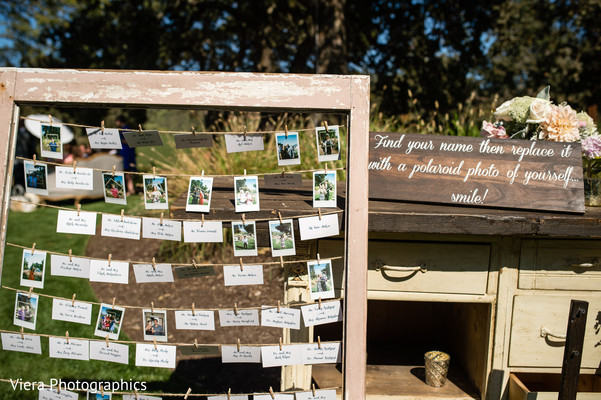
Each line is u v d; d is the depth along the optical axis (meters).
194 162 4.62
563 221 1.46
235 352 1.44
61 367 2.79
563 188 1.56
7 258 4.34
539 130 1.78
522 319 1.63
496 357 1.66
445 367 1.89
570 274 1.61
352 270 1.37
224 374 2.84
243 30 11.26
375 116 5.04
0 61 17.86
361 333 1.38
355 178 1.36
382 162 1.61
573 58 11.34
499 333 1.64
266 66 10.87
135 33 10.76
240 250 1.40
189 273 1.41
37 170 1.38
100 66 12.01
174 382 2.69
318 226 1.38
